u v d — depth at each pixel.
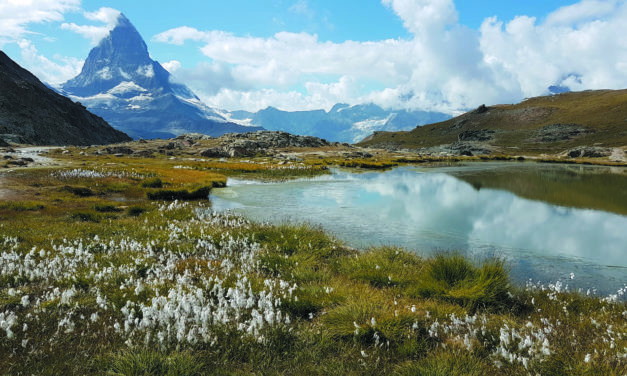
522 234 21.14
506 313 9.38
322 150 128.00
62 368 5.93
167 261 12.48
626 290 12.95
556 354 6.54
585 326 8.69
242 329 7.32
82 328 7.44
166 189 33.91
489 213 27.33
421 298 10.08
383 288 10.83
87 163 60.25
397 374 6.11
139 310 8.17
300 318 8.43
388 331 7.45
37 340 6.84
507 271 11.20
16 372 5.77
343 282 11.01
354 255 15.03
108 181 38.47
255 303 9.05
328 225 22.81
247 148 113.38
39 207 24.41
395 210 28.03
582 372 5.93
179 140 138.75
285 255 13.88
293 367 6.39
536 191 40.16
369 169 71.88
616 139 161.25
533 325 8.26
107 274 10.74
